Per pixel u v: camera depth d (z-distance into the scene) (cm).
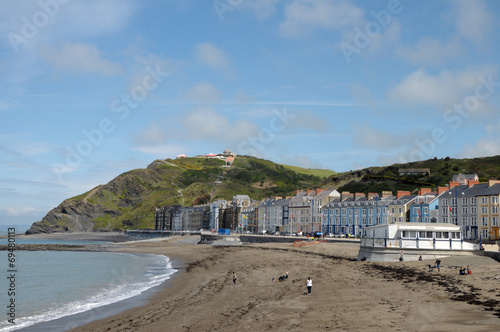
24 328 3450
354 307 3288
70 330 3338
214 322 3195
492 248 6944
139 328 3231
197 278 6075
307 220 15862
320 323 2834
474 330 2344
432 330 2412
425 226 6819
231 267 7238
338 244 10081
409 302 3306
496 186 10575
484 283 3881
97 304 4359
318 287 4500
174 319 3438
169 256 11006
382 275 5091
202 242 16338
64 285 5831
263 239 13850
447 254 6531
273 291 4481
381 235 7138
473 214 10888
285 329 2762
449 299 3303
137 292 5053
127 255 11800
